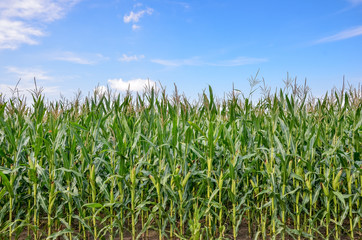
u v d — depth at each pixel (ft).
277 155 13.56
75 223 15.88
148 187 15.43
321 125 15.72
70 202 13.53
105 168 15.96
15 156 13.88
